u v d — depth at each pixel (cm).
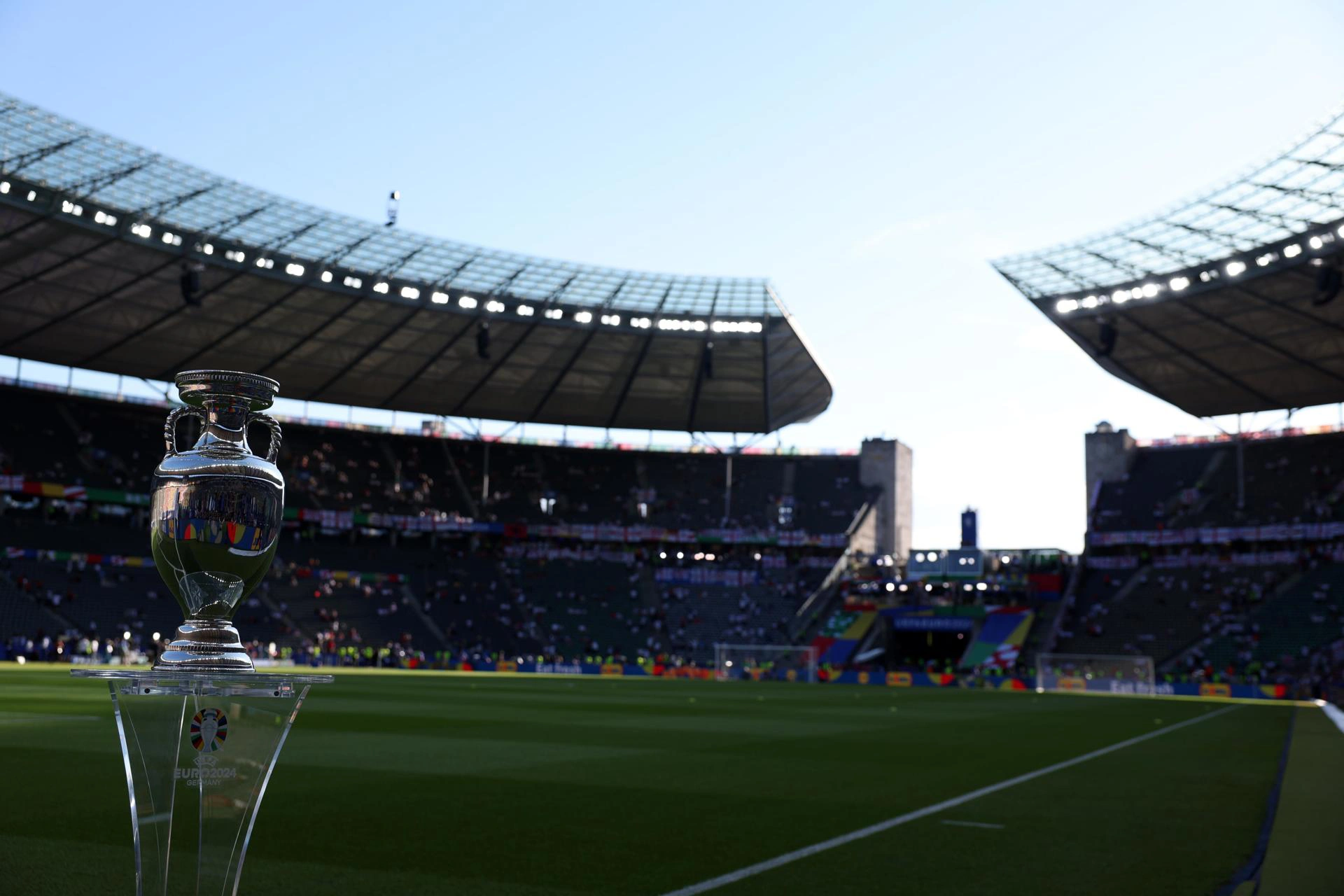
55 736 1717
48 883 710
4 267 5344
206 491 446
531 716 2669
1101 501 8012
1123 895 755
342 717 2448
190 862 445
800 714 3125
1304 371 6488
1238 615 6850
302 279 5931
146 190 5125
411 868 796
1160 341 6419
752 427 8275
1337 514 6900
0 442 6612
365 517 7575
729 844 927
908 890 755
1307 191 5019
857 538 8362
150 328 6216
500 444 8638
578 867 816
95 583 6391
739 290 6781
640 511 8394
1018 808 1198
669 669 7219
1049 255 6081
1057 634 7281
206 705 445
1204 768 1720
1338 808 1227
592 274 6594
